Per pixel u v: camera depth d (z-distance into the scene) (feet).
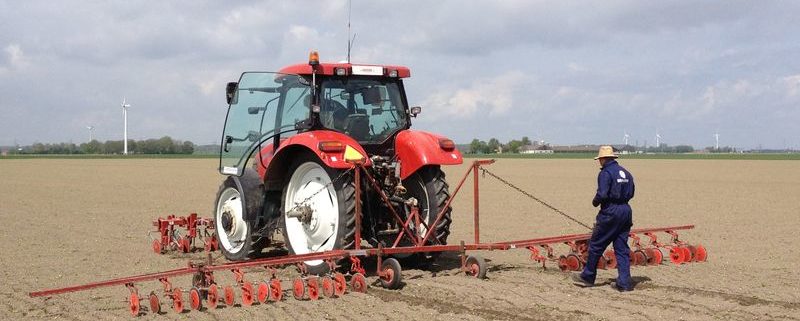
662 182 99.60
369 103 30.09
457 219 52.24
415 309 23.04
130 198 71.77
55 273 30.50
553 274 29.04
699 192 79.66
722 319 21.81
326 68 28.91
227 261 32.94
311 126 28.91
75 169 145.28
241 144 31.83
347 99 29.71
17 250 36.86
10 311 23.88
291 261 25.05
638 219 51.72
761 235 42.50
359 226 26.35
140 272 30.73
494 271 29.71
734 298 24.58
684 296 24.91
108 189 85.05
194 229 36.27
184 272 24.14
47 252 36.24
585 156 274.98
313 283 24.52
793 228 46.01
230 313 23.08
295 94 29.66
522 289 25.93
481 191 82.17
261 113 30.94
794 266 31.42
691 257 32.04
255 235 31.17
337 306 23.62
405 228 27.48
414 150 28.60
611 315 22.15
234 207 32.45
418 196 29.76
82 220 51.19
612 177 25.54
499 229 46.01
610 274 29.01
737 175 119.44
